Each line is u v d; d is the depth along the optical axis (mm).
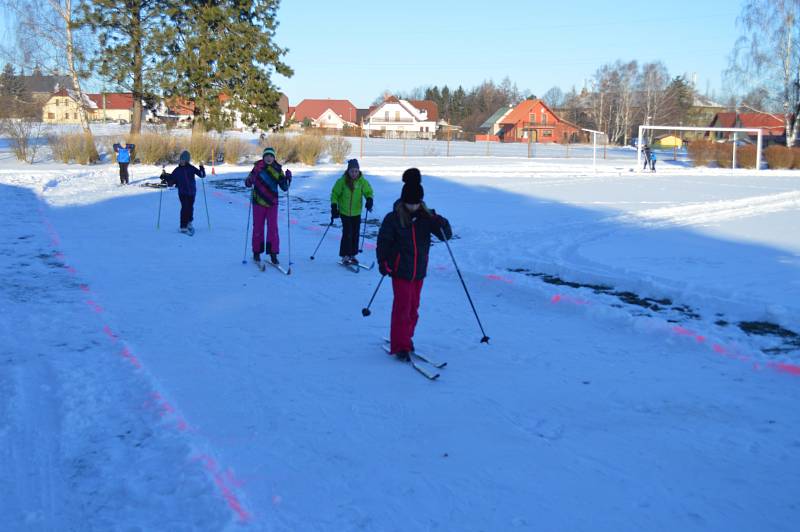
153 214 17141
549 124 99875
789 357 6109
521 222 15805
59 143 35875
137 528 3539
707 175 35281
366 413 5051
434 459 4332
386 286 9508
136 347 6484
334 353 6469
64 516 3668
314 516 3658
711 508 3742
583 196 22328
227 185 25562
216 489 3879
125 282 9383
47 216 16297
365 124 110875
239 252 12031
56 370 5766
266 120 43969
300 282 9664
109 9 39031
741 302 7750
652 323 7148
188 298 8555
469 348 6637
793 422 4836
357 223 10758
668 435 4660
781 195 22500
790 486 3965
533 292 8766
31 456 4301
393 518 3652
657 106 95562
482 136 99812
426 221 6203
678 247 12305
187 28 41469
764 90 55312
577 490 3943
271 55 43500
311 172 32938
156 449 4391
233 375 5801
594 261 10828
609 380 5734
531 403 5250
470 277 9836
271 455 4348
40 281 9250
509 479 4074
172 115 61688
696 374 5859
